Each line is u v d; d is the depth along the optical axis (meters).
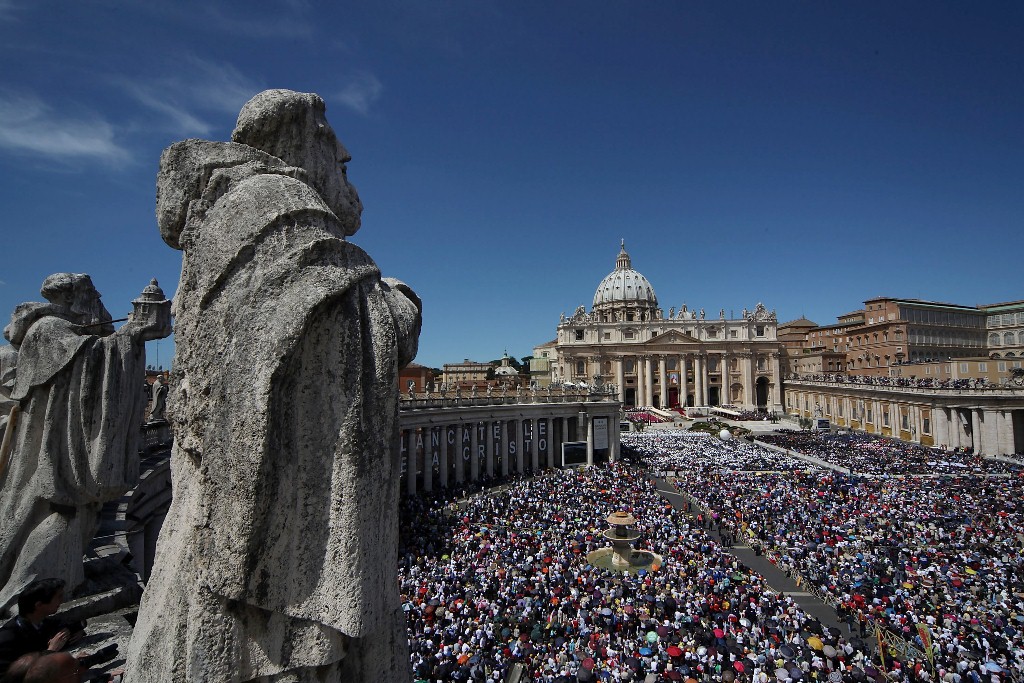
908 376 101.50
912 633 23.02
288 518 3.29
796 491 48.22
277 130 4.12
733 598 26.34
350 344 3.46
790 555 33.72
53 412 6.96
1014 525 37.00
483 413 58.25
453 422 54.62
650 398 156.88
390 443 3.61
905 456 65.12
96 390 7.23
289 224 3.51
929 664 20.66
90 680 5.25
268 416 3.20
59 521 7.07
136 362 7.81
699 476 57.22
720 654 20.53
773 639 22.06
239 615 3.29
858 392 98.31
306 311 3.28
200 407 3.41
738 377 157.25
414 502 45.69
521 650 20.39
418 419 50.53
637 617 23.89
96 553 9.27
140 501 14.41
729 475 57.00
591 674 18.44
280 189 3.60
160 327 7.99
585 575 29.05
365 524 3.40
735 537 38.31
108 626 6.75
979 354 133.25
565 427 68.88
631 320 188.88
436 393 56.78
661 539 36.53
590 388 74.50
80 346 7.07
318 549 3.32
